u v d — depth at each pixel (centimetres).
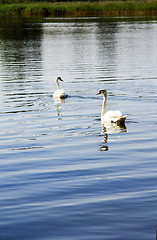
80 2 10169
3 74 2898
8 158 1214
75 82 2525
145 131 1477
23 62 3503
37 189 969
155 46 4384
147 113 1736
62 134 1459
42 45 4753
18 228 785
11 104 1959
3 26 7275
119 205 873
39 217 827
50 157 1215
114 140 1378
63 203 889
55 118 1686
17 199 913
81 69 3048
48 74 2853
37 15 9781
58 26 7050
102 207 866
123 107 1859
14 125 1589
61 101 2019
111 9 9375
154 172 1070
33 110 1836
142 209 852
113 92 2197
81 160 1183
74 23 7569
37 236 755
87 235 755
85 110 1822
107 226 786
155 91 2194
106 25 7038
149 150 1265
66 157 1212
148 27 6544
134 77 2653
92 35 5681
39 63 3416
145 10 9138
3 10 9906
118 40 5025
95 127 1539
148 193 933
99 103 1962
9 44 4928
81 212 845
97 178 1034
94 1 10256
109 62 3378
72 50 4234
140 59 3506
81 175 1059
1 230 779
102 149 1284
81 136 1433
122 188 965
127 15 9294
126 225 788
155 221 802
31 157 1220
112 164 1142
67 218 821
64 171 1091
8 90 2311
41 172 1086
